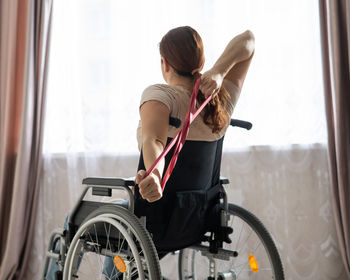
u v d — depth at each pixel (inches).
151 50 103.3
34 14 105.7
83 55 105.7
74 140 105.3
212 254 61.3
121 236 54.9
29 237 103.3
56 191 105.3
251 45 55.1
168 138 51.0
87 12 106.0
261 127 99.1
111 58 104.9
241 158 99.5
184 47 52.7
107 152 104.3
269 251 58.6
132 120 103.7
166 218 55.1
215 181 60.7
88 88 105.2
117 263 52.4
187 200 55.1
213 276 62.2
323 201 97.1
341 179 93.0
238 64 58.3
